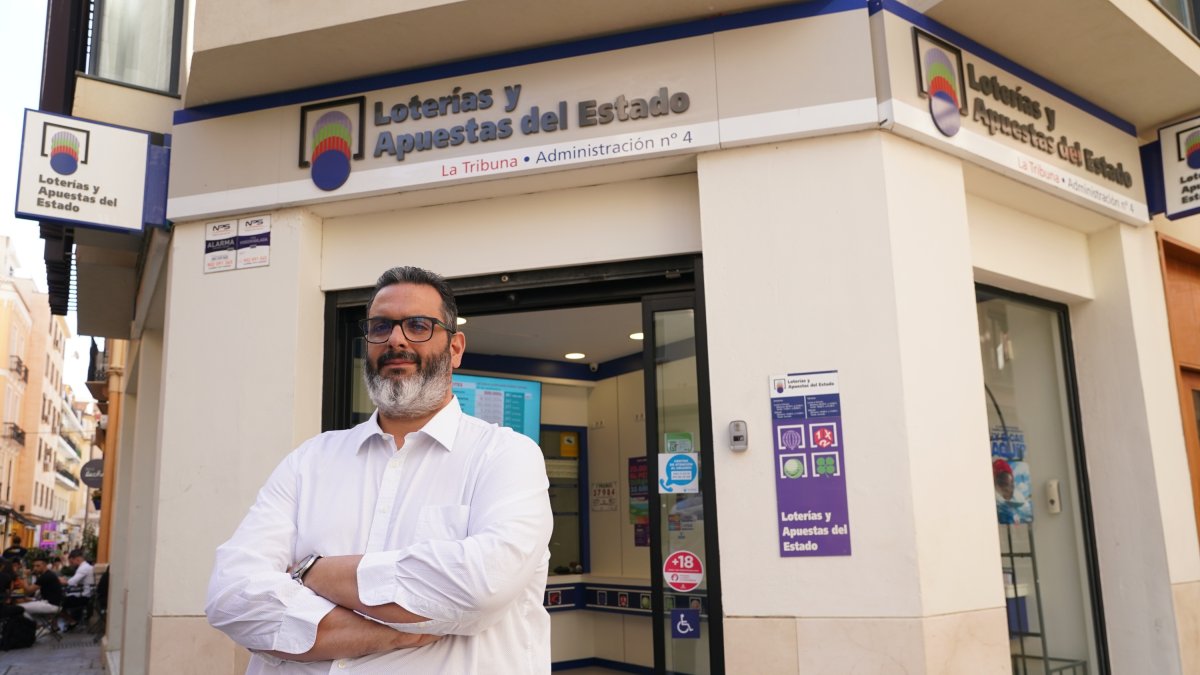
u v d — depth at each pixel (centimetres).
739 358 426
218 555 183
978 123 465
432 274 212
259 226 504
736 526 414
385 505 190
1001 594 421
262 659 181
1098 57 495
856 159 429
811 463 410
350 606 167
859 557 399
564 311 694
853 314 417
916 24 444
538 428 795
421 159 475
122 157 516
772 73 437
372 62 479
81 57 619
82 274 799
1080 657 549
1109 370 569
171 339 504
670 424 464
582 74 460
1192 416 613
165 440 493
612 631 837
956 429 422
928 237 435
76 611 1516
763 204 435
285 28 456
